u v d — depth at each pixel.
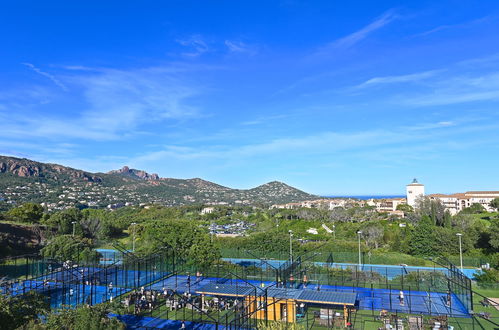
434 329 27.86
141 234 85.44
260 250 67.88
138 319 31.69
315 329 29.08
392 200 161.75
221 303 35.09
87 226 88.81
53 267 51.72
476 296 39.00
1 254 62.38
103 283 44.66
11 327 19.44
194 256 52.47
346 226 93.81
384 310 31.75
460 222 83.81
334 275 47.69
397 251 69.06
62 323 19.89
